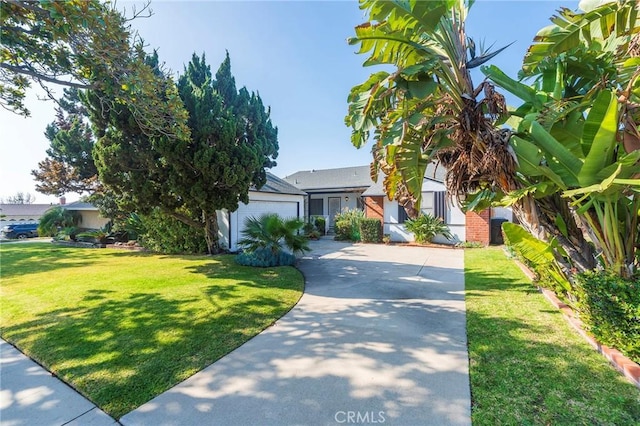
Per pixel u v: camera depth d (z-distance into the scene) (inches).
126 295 244.2
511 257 371.6
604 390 107.4
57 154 690.2
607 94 122.9
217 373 125.3
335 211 839.7
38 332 169.9
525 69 172.2
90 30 181.3
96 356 140.9
